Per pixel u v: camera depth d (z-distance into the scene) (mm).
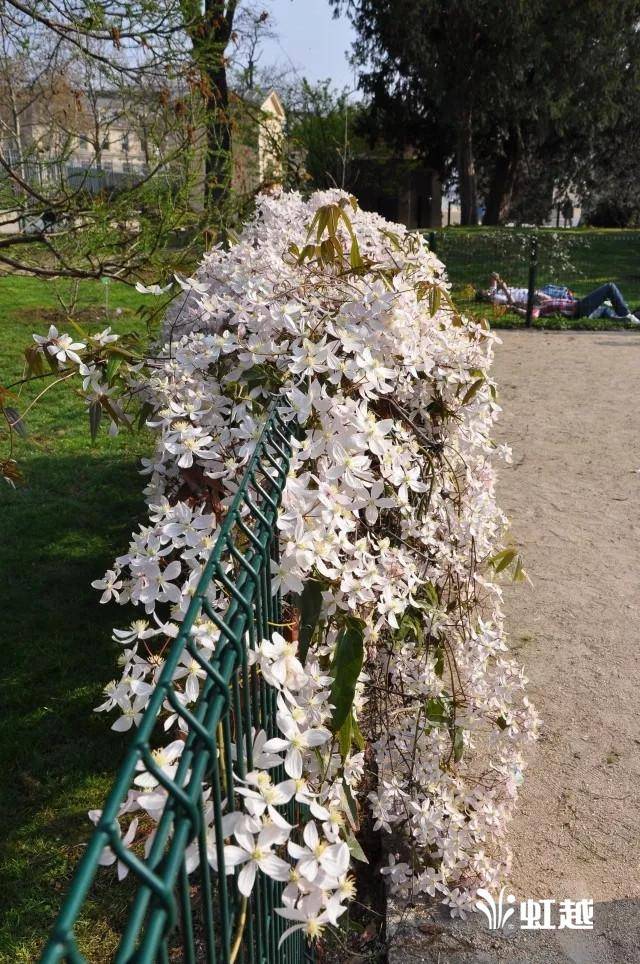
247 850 1000
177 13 3432
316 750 1625
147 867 665
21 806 2701
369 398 2096
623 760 2820
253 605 1295
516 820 2555
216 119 3742
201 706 886
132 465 5820
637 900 2244
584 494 5379
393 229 3545
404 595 2033
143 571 1596
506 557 2732
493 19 21500
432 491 2541
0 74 3570
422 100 26219
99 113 3504
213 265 2916
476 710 2453
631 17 22969
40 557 4441
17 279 12578
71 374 2357
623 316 12547
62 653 3559
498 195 29766
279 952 1451
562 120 24891
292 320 2211
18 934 2230
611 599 3963
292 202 4062
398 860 2354
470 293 3533
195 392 2203
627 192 30172
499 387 8406
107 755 2941
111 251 3119
